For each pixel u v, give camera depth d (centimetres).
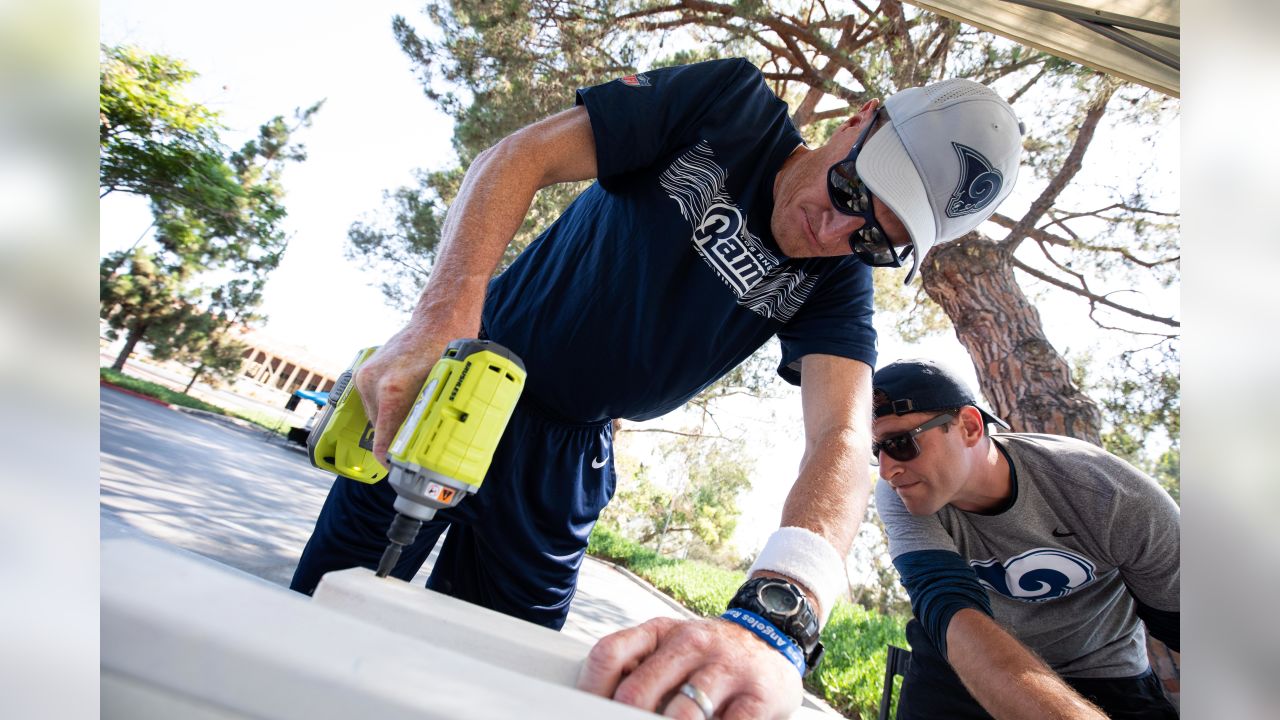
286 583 457
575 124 127
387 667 42
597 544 1423
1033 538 176
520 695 44
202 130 1566
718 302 140
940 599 150
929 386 167
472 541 158
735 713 65
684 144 135
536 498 151
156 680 40
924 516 174
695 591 1098
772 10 721
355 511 138
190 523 533
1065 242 684
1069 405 551
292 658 41
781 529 95
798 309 146
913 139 121
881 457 170
